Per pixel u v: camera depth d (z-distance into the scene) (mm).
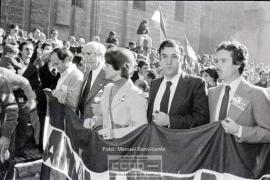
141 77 6211
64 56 4098
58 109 3809
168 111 3072
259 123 2785
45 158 3900
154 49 11227
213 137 2957
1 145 3387
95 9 11336
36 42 8352
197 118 2971
